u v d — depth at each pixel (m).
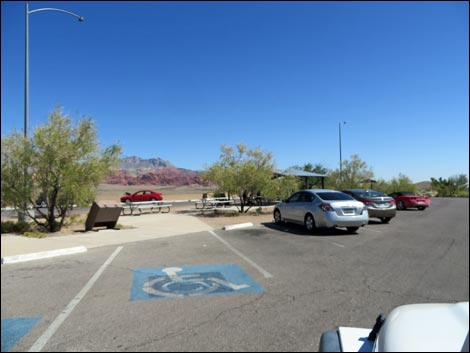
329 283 6.46
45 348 3.93
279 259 8.52
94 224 13.88
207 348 3.93
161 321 4.67
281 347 3.96
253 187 21.88
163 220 17.69
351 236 12.31
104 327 4.48
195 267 7.70
